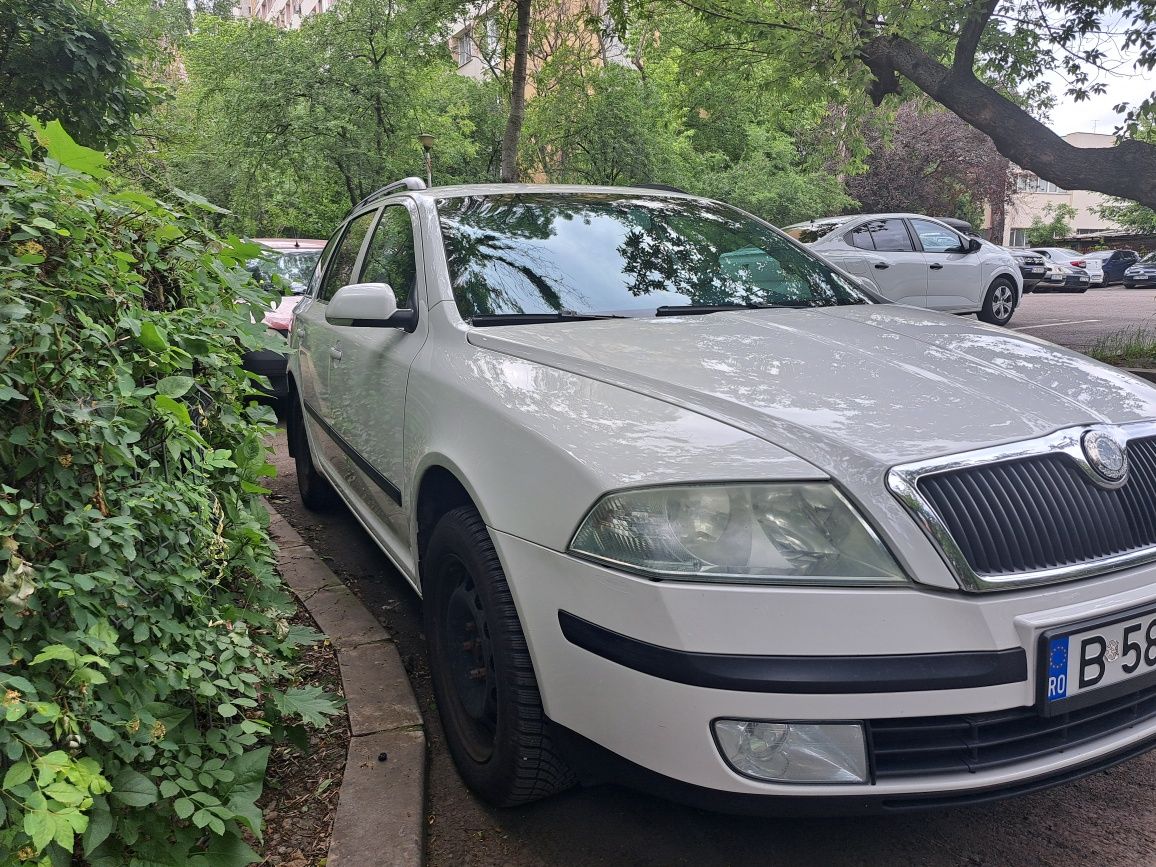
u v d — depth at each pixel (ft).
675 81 49.60
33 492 6.27
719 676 5.63
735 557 5.80
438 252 10.27
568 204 11.69
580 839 7.47
